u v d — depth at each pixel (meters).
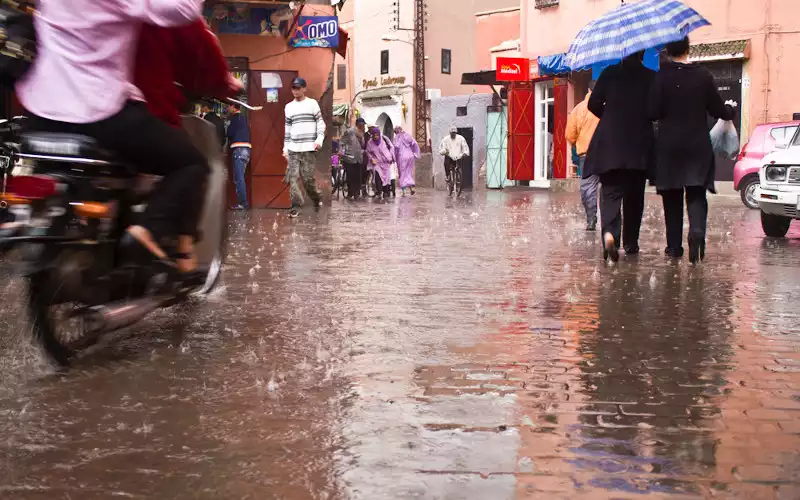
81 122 4.65
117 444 3.63
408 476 3.28
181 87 5.41
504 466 3.37
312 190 17.23
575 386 4.47
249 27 19.36
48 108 4.67
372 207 20.22
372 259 9.50
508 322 6.05
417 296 7.08
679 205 9.77
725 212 18.55
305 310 6.46
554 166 33.09
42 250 4.56
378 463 3.41
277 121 19.64
